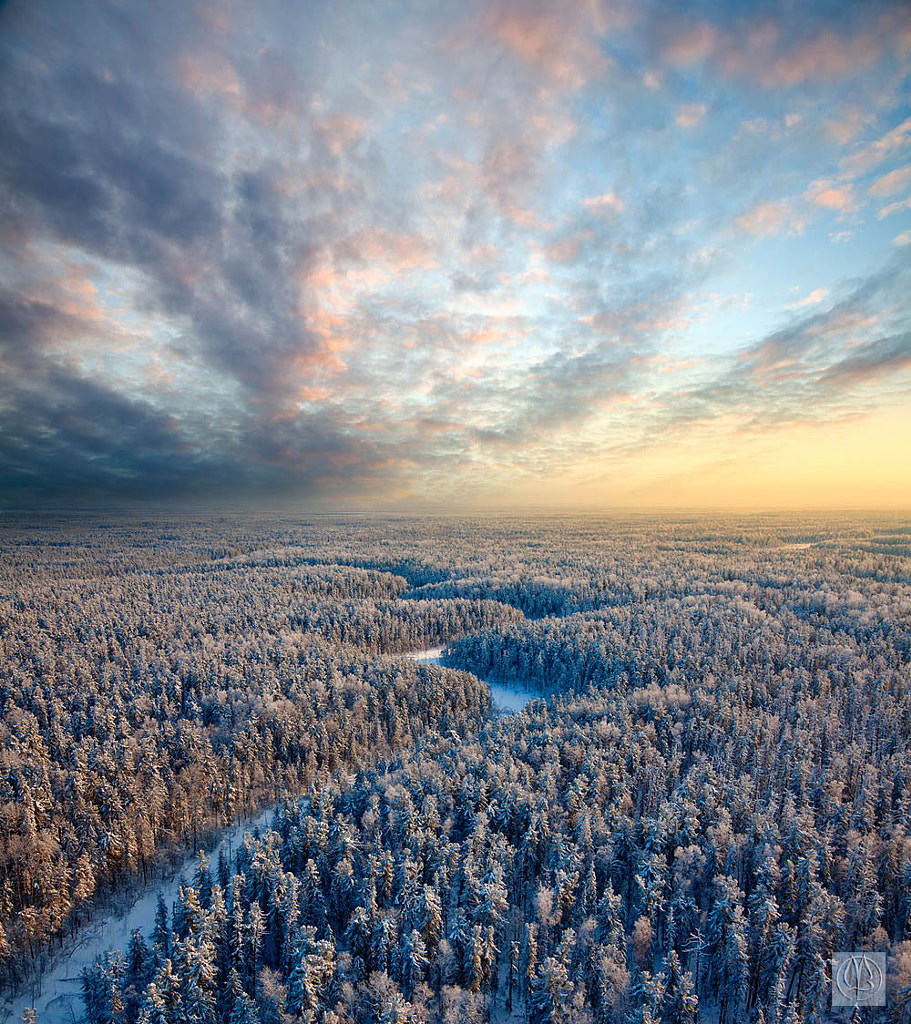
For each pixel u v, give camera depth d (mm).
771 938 55656
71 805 85062
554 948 59969
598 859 68250
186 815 86938
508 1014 56906
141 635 179625
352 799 83188
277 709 117688
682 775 91250
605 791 80750
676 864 64812
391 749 116312
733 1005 55656
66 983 63906
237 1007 51625
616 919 58594
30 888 72250
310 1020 49969
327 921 64562
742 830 73250
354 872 68938
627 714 106812
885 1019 51531
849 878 63281
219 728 114875
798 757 90438
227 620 195375
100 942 69312
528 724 107938
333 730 113688
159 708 119812
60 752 100812
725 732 102812
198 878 68688
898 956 52969
